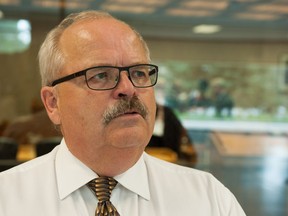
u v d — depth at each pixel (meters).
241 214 1.17
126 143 0.97
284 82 4.93
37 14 4.18
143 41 1.07
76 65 0.99
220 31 4.84
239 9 4.50
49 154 1.17
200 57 4.87
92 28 1.00
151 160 1.21
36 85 4.26
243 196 3.30
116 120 0.96
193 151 3.02
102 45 0.98
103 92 0.97
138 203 1.09
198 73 4.84
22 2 4.11
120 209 1.07
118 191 1.08
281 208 3.16
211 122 4.59
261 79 4.93
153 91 1.03
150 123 1.01
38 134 2.74
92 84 0.98
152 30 4.65
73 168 1.07
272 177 3.60
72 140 1.04
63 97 1.02
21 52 4.28
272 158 3.97
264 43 5.02
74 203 1.05
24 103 4.26
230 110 4.71
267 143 4.29
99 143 0.99
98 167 1.04
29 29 4.24
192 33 4.80
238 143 4.27
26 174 1.11
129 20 4.43
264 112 4.79
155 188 1.14
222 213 1.14
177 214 1.11
